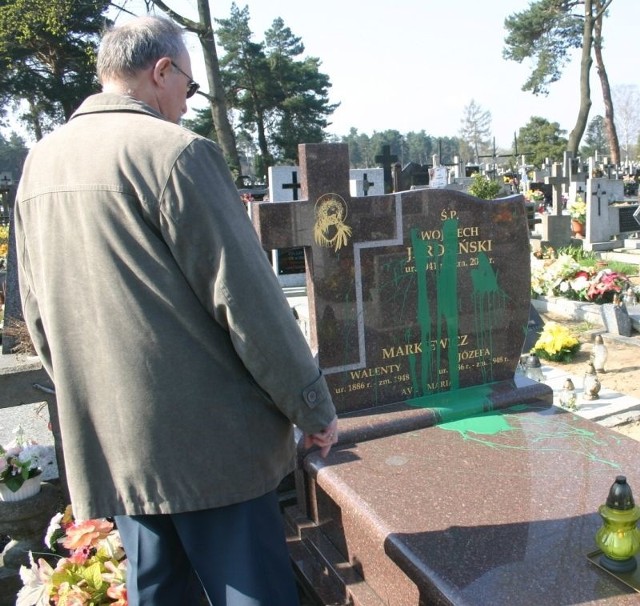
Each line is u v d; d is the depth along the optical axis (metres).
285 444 1.72
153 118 1.55
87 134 1.55
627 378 5.56
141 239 1.47
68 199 1.52
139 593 1.74
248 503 1.66
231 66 39.78
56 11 19.20
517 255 3.54
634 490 2.50
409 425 3.17
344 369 3.26
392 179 13.75
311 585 2.62
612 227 13.68
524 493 2.52
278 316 1.52
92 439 1.59
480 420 3.26
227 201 1.50
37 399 3.45
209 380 1.55
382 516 2.39
